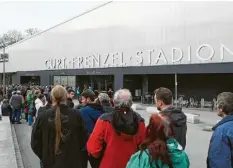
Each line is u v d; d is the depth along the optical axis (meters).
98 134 3.58
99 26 35.47
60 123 3.72
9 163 6.85
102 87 38.19
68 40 41.12
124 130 3.45
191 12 25.11
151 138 2.48
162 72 27.64
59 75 43.19
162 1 27.67
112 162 3.51
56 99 3.85
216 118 18.88
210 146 3.05
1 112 16.64
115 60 33.19
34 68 50.06
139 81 34.50
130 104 3.54
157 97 3.99
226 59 22.52
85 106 4.98
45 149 3.78
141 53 29.94
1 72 63.00
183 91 31.23
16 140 11.54
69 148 3.75
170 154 2.41
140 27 30.03
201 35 24.31
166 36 27.30
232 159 2.96
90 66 37.00
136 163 2.46
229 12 22.34
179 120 3.80
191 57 25.11
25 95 18.42
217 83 28.31
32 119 15.91
